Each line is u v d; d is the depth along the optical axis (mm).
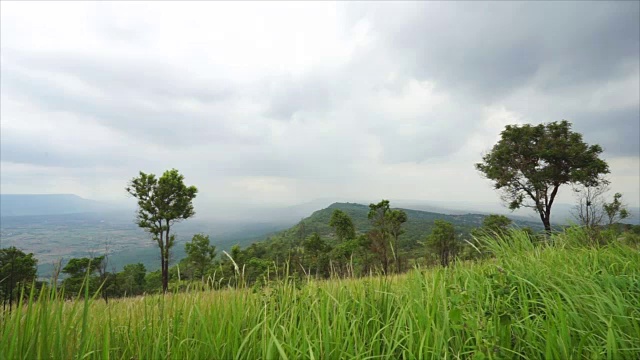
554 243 5992
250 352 2498
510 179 31734
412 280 3994
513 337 2711
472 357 2402
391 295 3676
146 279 34844
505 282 3553
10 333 2129
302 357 2404
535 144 31422
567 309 2846
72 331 2352
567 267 4215
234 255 21875
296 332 2699
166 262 32531
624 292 3375
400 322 2814
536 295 3518
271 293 3543
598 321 2711
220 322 2789
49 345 2102
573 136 30406
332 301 3547
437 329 2578
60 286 2271
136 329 2752
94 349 2381
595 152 29250
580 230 6418
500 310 2848
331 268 4406
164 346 2619
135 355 2535
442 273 4152
